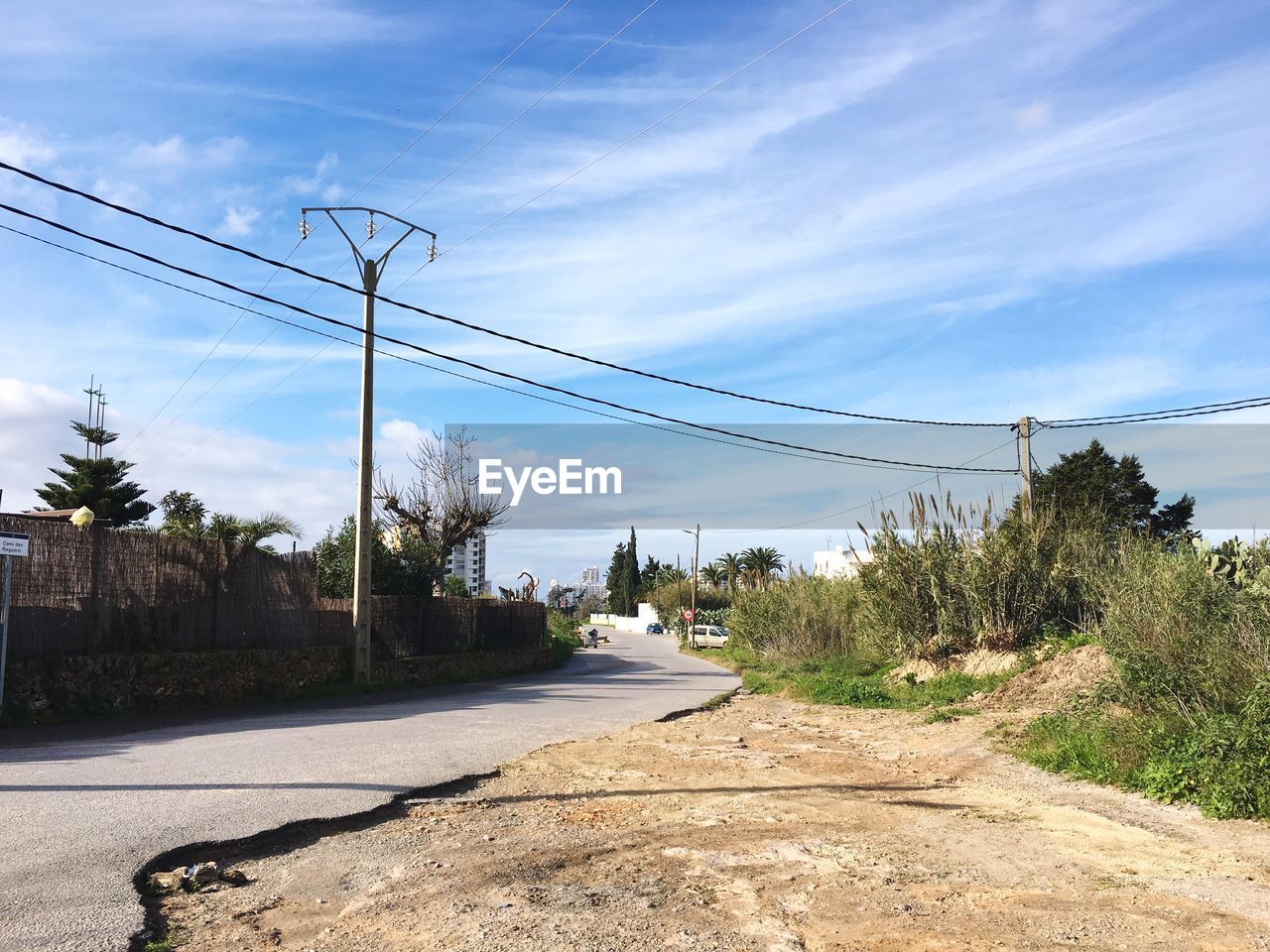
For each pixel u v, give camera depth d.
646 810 8.47
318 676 19.80
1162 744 9.63
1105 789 9.33
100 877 5.89
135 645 15.56
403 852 6.89
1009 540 19.27
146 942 4.93
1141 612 11.73
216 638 17.42
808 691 20.61
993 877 6.31
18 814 7.35
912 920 5.39
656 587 120.25
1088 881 6.21
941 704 16.56
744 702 20.20
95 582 14.91
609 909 5.54
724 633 61.34
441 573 31.23
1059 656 16.44
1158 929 5.23
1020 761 11.15
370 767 10.11
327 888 5.99
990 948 4.94
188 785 8.72
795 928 5.24
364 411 20.98
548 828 7.69
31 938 4.81
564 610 139.38
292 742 11.80
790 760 11.75
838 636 28.14
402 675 23.09
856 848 7.09
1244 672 9.97
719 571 111.00
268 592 18.94
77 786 8.52
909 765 11.38
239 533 22.98
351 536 28.56
